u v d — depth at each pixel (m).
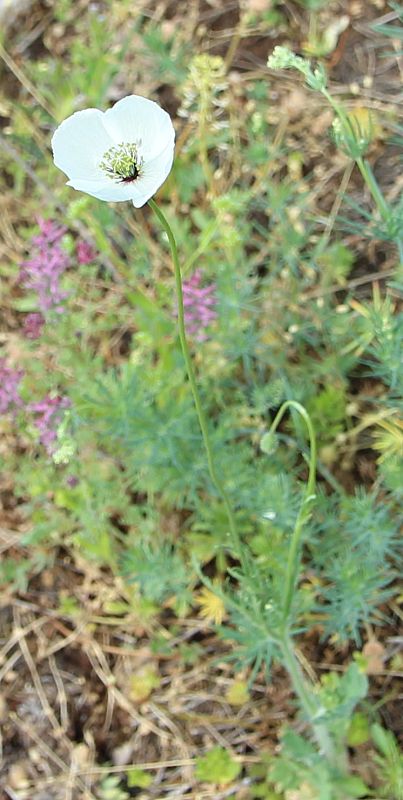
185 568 0.49
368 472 0.49
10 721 0.49
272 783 0.45
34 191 0.59
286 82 0.56
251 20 0.57
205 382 0.49
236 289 0.49
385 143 0.52
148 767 0.47
